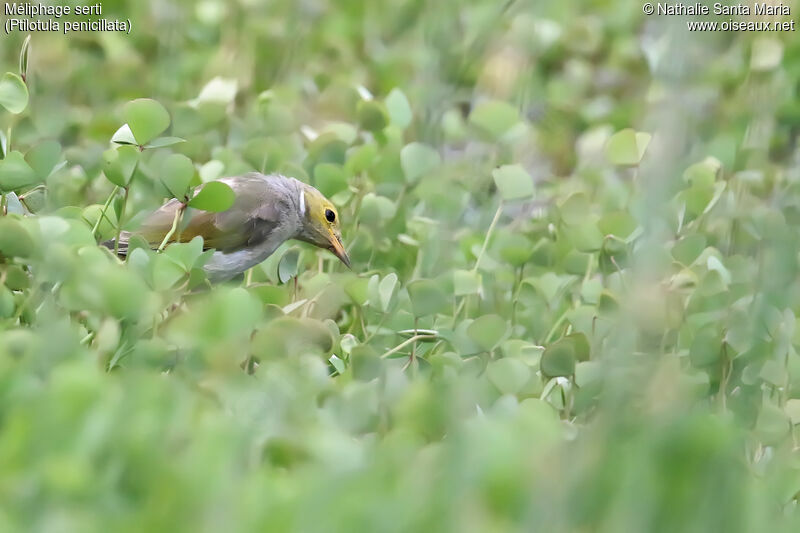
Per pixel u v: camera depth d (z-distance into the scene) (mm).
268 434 8219
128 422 7719
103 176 13328
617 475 7094
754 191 13898
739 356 10594
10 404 8148
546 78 18188
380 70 17172
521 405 9219
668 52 8227
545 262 12914
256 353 9727
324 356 9961
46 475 7156
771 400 10547
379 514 7105
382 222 13078
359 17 18484
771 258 11148
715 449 7152
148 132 10828
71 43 16062
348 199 13500
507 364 9977
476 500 7250
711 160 14039
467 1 17625
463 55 16922
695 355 10578
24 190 11750
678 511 7094
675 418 7215
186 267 10375
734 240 13055
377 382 9609
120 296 9250
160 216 12078
